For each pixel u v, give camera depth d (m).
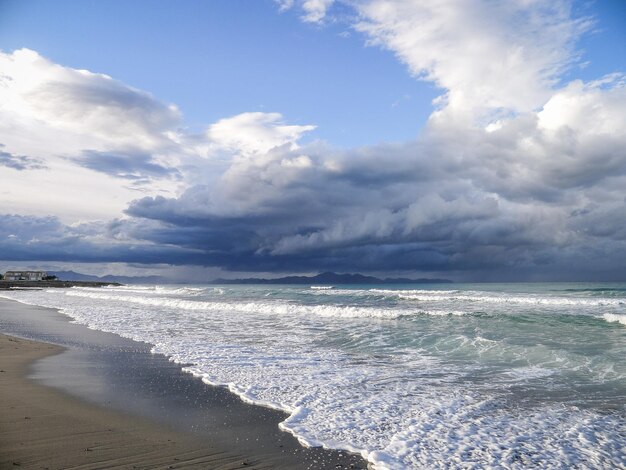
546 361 11.33
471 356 12.16
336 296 41.47
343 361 11.56
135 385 8.92
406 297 35.81
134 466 5.03
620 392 8.52
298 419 6.87
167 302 33.22
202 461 5.25
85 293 58.31
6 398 7.75
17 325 19.83
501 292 45.97
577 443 6.03
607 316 18.97
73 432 6.09
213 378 9.54
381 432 6.37
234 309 28.02
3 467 4.85
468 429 6.53
